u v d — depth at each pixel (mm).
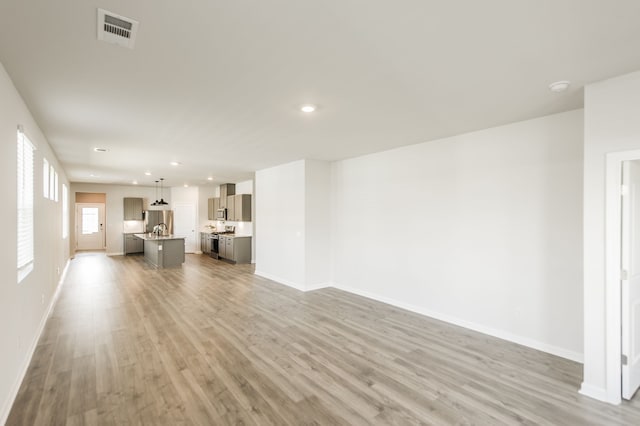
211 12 1637
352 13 1655
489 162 3836
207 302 5195
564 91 2715
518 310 3578
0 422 2146
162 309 4809
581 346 3135
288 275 6395
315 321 4297
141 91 2680
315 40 1922
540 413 2348
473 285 3996
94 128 3748
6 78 2299
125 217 11133
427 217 4523
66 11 1613
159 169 7121
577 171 3158
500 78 2459
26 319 3006
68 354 3264
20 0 1515
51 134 3992
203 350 3381
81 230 12523
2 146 2215
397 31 1828
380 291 5254
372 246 5395
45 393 2562
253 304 5082
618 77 2434
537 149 3434
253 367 3014
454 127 3785
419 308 4637
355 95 2791
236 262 9062
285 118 3424
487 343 3586
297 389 2646
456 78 2459
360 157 5617
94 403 2432
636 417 2303
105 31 1806
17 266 2646
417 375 2887
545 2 1563
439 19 1713
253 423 2215
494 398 2535
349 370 2973
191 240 11789
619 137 2436
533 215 3465
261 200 7324
